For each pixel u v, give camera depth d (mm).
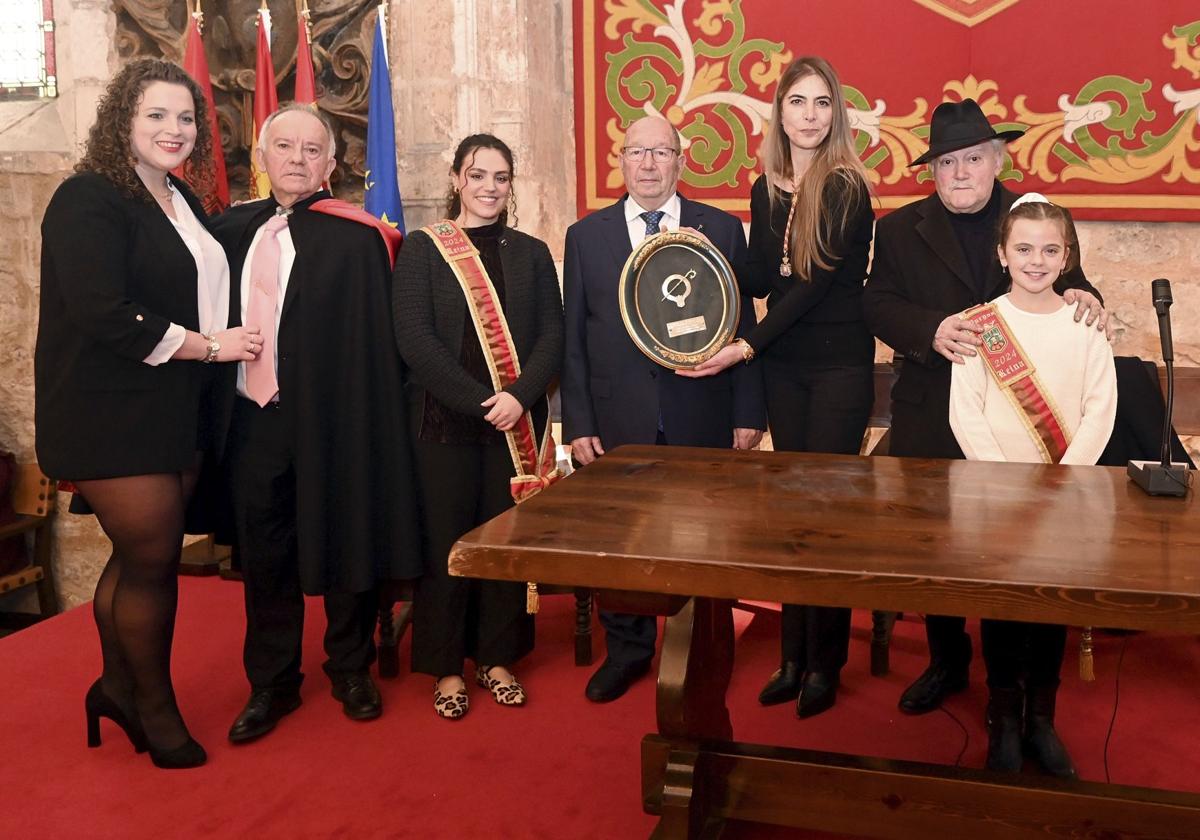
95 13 4691
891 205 4359
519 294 3068
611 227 3141
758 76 4426
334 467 2920
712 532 1888
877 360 4445
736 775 2301
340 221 2943
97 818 2482
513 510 2064
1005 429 2656
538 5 4449
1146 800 2084
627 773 2699
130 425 2539
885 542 1812
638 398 3068
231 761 2770
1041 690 2648
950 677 3088
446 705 3025
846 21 4305
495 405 2936
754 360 3143
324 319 2867
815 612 3023
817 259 2881
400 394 2996
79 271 2424
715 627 2533
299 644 3033
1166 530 1877
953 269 2818
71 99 4906
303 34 4359
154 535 2619
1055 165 4176
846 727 2971
